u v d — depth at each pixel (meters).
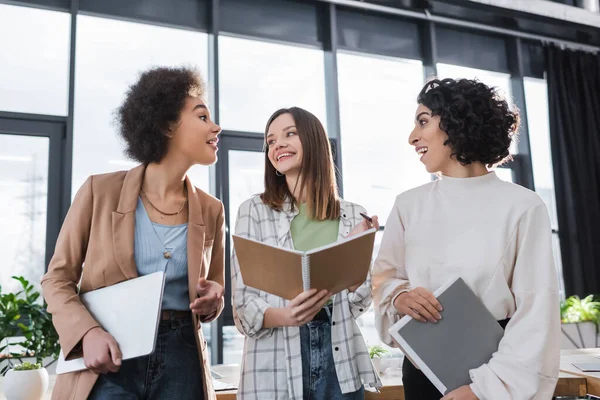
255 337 1.53
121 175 1.45
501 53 5.63
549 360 1.29
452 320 1.35
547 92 5.63
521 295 1.36
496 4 5.13
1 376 2.64
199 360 1.38
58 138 3.86
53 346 2.64
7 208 3.69
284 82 4.72
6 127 3.72
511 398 1.25
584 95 5.74
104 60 4.07
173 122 1.41
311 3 4.91
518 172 5.40
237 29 4.57
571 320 4.48
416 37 5.27
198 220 1.44
